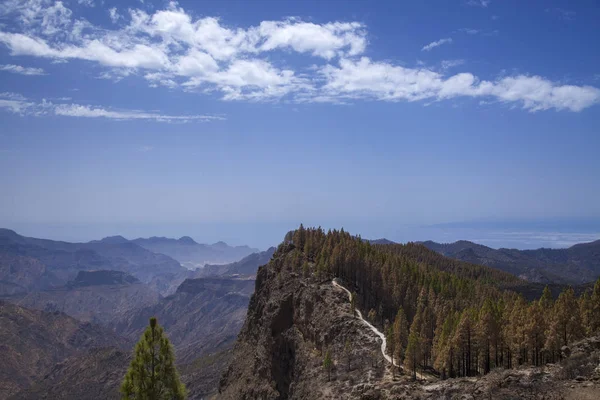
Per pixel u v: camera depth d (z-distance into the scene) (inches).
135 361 1454.2
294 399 4397.1
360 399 3257.9
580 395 1887.3
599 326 3531.0
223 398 5944.9
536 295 7066.9
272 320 5728.3
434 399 2632.9
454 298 5236.2
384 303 5349.4
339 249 6264.8
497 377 2427.4
